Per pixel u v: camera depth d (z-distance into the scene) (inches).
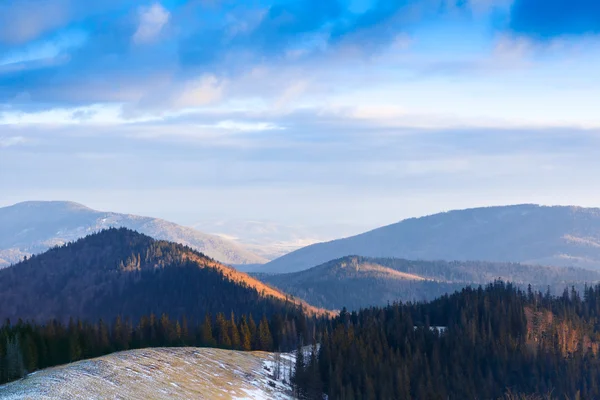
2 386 4520.2
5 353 5452.8
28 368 5551.2
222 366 5895.7
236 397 5246.1
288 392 5880.9
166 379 5049.2
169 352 5866.1
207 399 4926.2
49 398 4089.6
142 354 5605.3
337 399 5974.4
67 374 4697.3
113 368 4982.8
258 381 5826.8
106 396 4352.9
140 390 4645.7
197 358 5876.0
